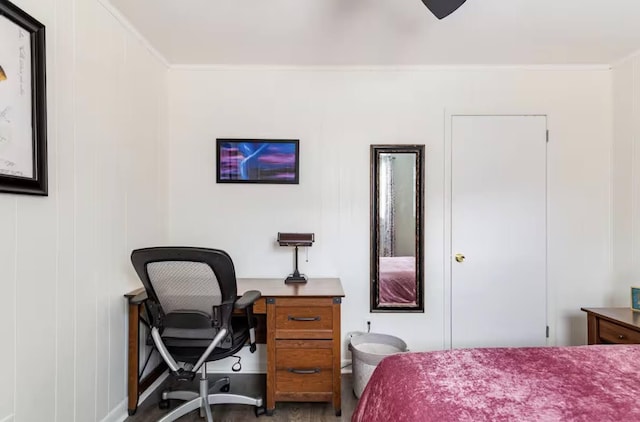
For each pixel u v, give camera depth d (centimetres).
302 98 270
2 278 124
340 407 207
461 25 211
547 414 92
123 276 204
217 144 268
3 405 124
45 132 140
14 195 129
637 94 247
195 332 176
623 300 257
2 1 119
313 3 189
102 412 182
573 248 268
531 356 133
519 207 268
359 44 236
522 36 225
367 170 271
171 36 225
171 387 238
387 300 269
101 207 183
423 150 269
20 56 128
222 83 270
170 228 267
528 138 269
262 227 270
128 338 206
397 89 271
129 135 212
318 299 207
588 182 268
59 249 152
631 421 89
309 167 271
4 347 125
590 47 240
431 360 130
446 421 89
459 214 269
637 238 247
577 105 270
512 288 268
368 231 270
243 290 222
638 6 191
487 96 270
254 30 218
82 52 167
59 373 152
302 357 207
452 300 269
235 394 215
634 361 128
